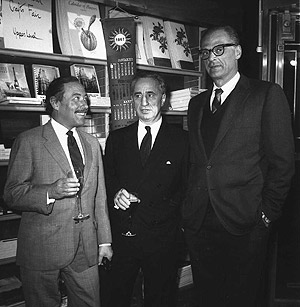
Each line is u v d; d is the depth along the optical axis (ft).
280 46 8.73
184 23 11.03
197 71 10.71
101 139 8.79
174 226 7.04
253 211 6.20
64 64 9.00
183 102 10.05
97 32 9.02
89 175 6.19
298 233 9.23
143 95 6.84
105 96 9.05
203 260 6.78
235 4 11.07
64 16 8.57
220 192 6.30
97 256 6.28
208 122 6.62
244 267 6.40
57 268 5.80
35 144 5.88
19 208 5.74
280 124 6.04
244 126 6.20
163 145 6.93
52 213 5.80
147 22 10.23
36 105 7.63
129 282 7.01
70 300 6.35
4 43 7.67
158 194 6.81
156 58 10.10
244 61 11.30
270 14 8.70
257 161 6.25
